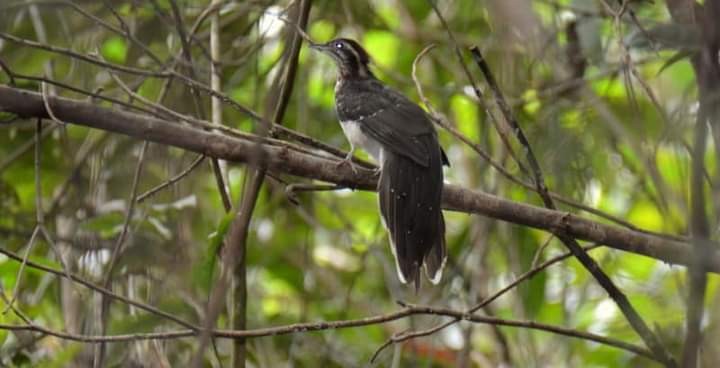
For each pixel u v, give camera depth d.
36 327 8.12
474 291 12.48
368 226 16.66
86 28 12.38
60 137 13.20
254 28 13.48
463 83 13.66
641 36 11.09
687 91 9.38
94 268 11.20
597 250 13.98
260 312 13.92
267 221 15.02
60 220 12.41
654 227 14.67
